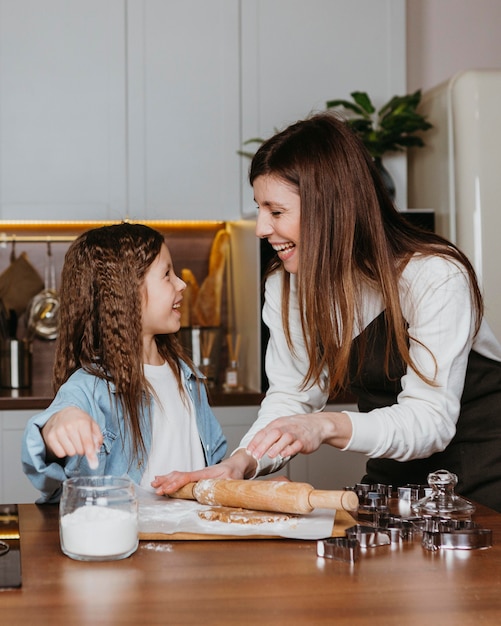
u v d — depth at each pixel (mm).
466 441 1622
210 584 977
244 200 2996
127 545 1072
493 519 1268
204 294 3189
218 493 1278
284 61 2986
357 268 1483
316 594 944
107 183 2947
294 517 1230
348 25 3002
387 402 1635
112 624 859
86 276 1609
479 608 904
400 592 949
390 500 1359
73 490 1092
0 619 872
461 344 1442
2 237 3199
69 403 1324
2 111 2902
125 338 1574
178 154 2969
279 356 1720
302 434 1289
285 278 1644
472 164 2637
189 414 1685
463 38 3346
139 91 2949
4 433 2693
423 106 2932
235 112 2980
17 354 2947
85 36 2926
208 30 2967
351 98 3004
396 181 3023
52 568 1037
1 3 2895
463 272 1468
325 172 1452
